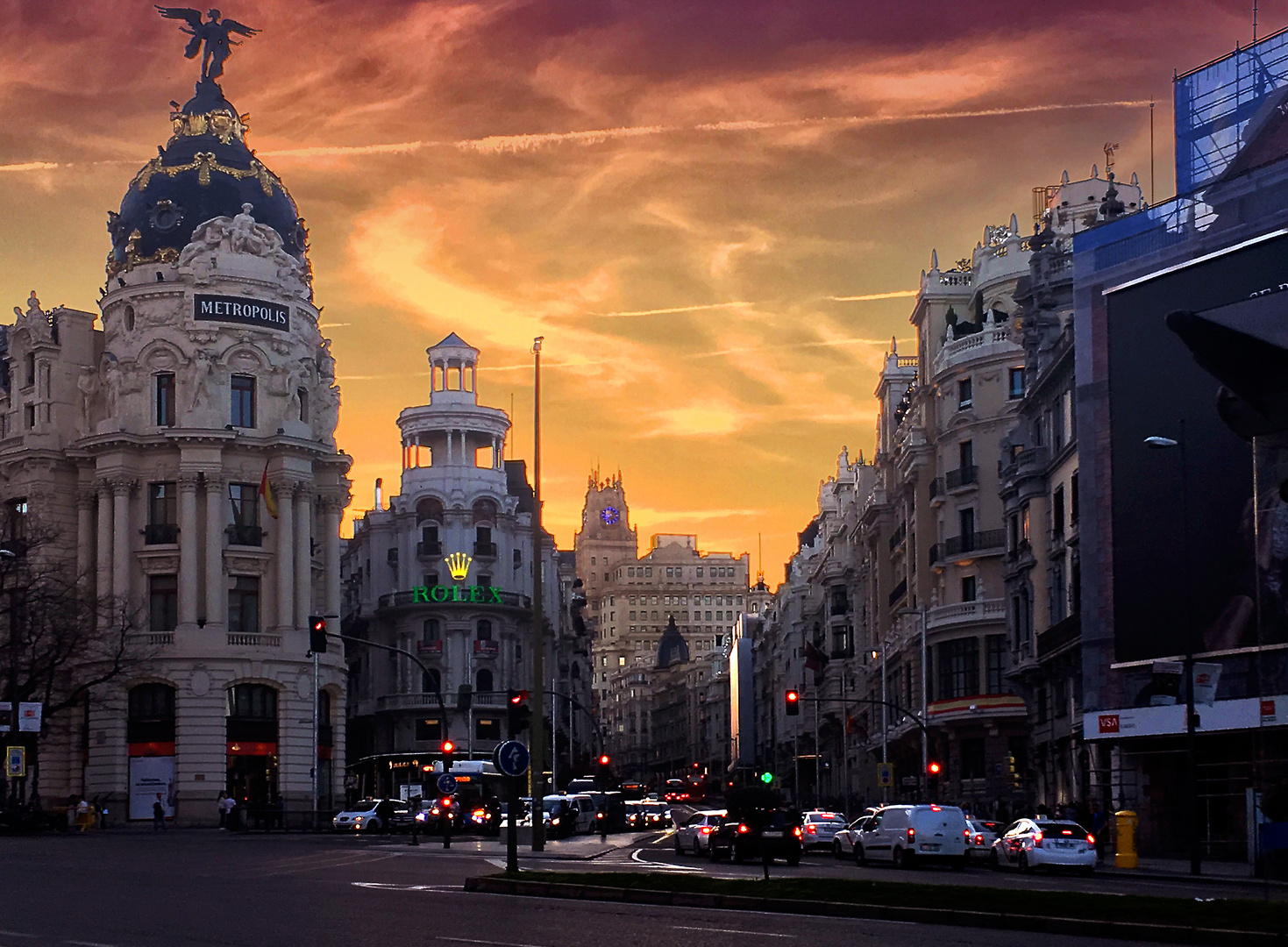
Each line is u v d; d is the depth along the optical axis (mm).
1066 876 47344
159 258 104812
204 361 103125
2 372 112875
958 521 96562
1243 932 22391
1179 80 63031
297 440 104375
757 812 53344
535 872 35688
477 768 98750
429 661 143000
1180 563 57781
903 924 25422
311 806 102125
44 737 98188
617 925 24938
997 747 91500
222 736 100062
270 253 106250
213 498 102312
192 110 110250
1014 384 94375
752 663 150125
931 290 105062
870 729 128250
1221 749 57062
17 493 105938
